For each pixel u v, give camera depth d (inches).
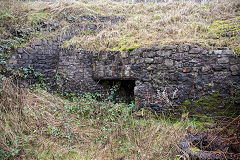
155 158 110.3
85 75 193.3
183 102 154.6
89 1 273.9
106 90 193.5
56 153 116.4
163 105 159.5
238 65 143.1
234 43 149.1
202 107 150.2
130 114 163.9
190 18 207.8
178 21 206.8
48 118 144.0
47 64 201.8
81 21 227.1
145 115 160.2
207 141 116.6
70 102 178.7
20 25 201.2
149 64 163.9
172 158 109.2
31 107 150.1
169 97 157.8
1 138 111.3
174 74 156.6
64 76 195.2
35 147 119.7
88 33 218.2
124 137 134.3
